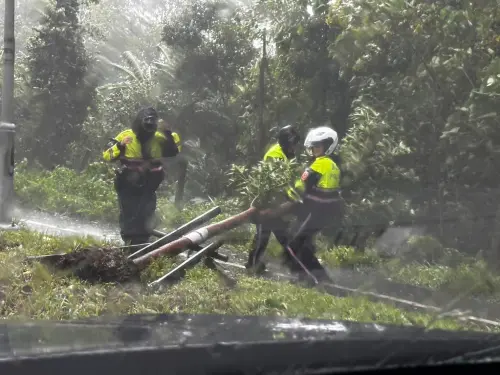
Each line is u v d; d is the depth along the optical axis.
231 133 13.38
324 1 11.72
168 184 10.30
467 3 8.89
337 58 10.05
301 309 3.72
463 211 7.35
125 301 4.34
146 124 7.37
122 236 7.21
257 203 5.88
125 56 16.50
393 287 4.59
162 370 1.33
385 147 8.18
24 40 20.53
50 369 1.33
